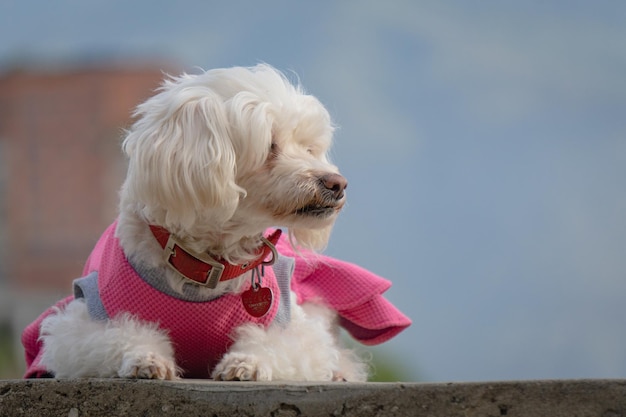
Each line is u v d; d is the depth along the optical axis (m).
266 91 6.18
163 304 5.83
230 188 5.81
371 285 7.13
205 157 5.78
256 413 4.93
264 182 6.00
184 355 5.98
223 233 5.95
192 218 5.76
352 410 4.84
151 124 5.94
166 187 5.75
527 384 4.65
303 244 6.61
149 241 5.88
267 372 5.49
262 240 6.14
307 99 6.44
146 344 5.57
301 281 7.11
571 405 4.61
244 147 5.95
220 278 5.87
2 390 5.20
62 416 5.13
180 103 5.90
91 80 23.08
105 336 5.59
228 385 4.98
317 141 6.55
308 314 6.91
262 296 5.94
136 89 22.95
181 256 5.82
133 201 5.98
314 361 5.88
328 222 6.10
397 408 4.78
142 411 5.06
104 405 5.10
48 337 6.06
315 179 5.98
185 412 5.01
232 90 6.10
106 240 6.35
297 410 4.89
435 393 4.74
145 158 5.81
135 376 5.31
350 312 7.23
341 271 7.12
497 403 4.67
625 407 4.57
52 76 22.97
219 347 5.99
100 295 5.93
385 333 7.34
